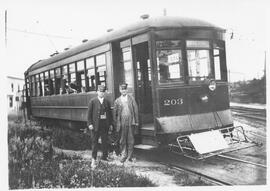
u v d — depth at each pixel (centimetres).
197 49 812
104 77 980
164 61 786
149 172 741
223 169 739
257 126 1243
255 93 1845
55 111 1441
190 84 797
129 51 868
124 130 801
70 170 773
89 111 827
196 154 754
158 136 762
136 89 856
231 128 837
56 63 1388
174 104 779
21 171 794
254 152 877
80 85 1170
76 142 1097
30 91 1809
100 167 784
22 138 1208
